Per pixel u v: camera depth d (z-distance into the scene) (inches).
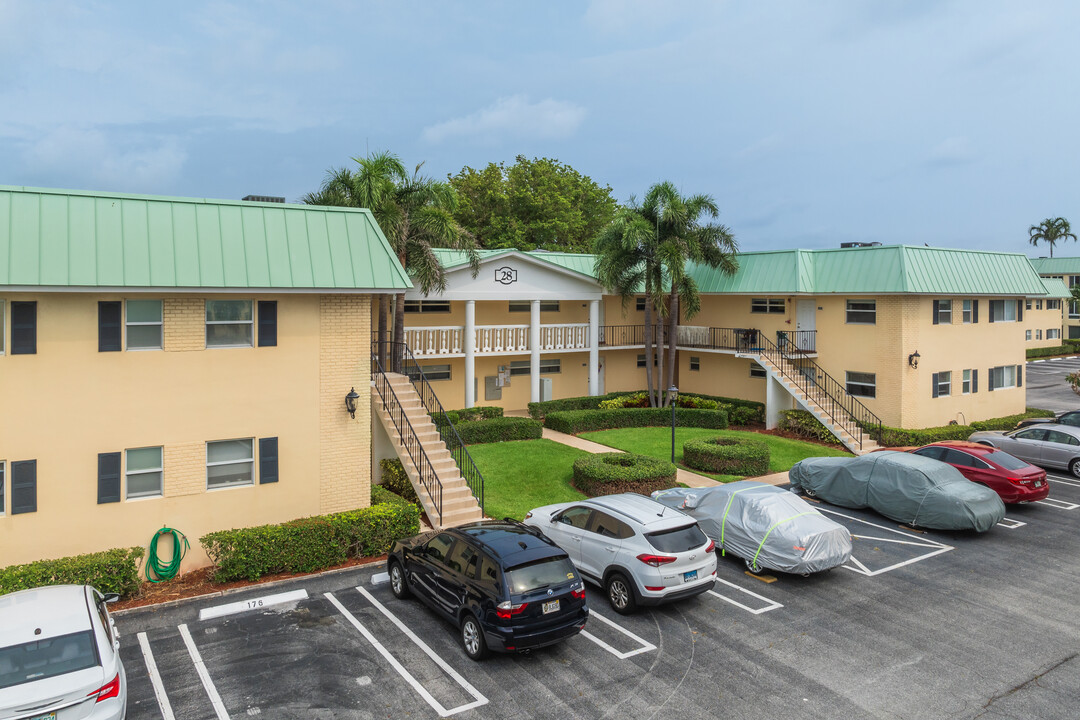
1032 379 1867.6
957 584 530.9
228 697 366.0
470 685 379.9
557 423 1051.3
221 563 504.4
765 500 563.8
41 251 465.1
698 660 410.0
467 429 920.9
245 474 559.8
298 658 407.8
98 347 495.2
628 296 1146.0
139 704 358.6
